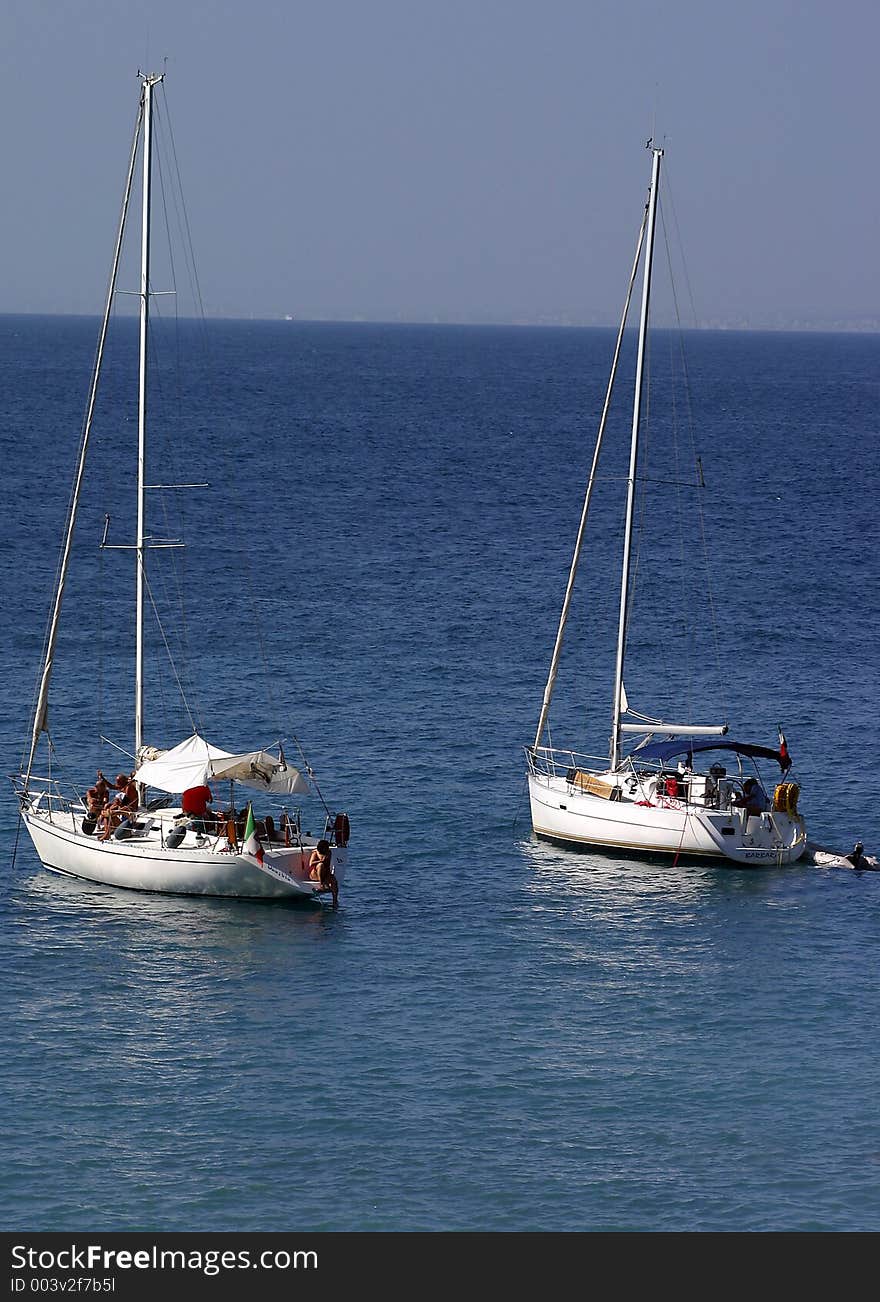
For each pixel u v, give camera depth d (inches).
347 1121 3193.9
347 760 5605.3
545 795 4886.8
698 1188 3002.0
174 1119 3186.5
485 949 4050.2
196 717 6077.8
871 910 4382.4
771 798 5216.5
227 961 3932.1
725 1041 3567.9
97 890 4382.4
